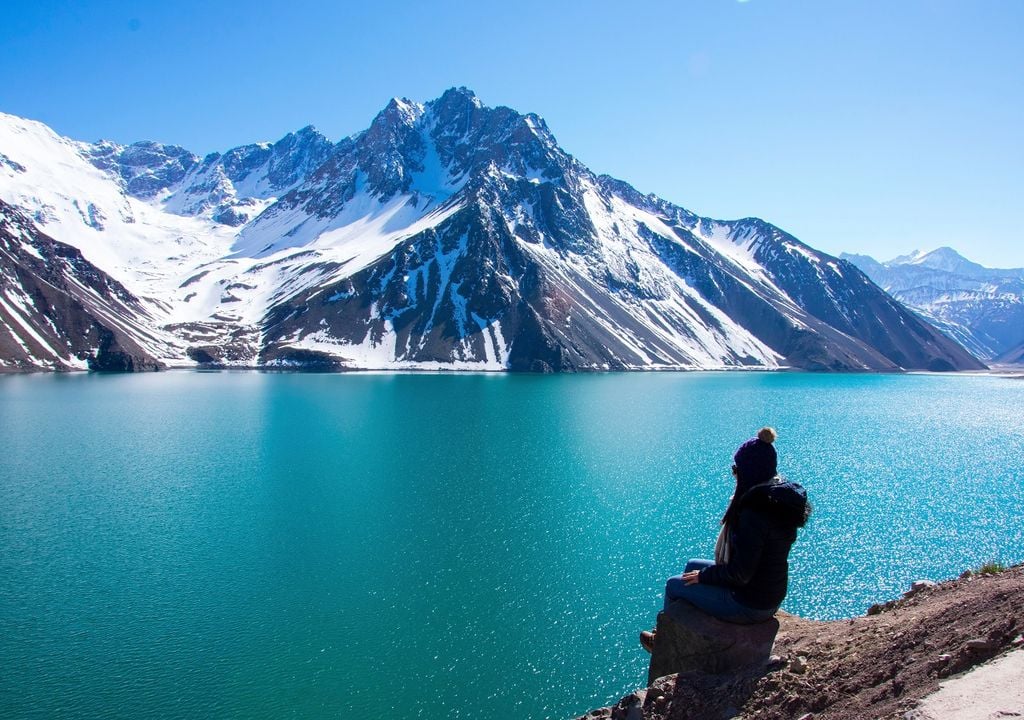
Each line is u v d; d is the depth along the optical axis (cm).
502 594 4928
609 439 11844
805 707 1068
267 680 3800
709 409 17262
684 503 7369
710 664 1270
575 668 3953
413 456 10012
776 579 1177
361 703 3600
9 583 5056
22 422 13238
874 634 1266
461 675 3875
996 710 779
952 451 11300
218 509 7038
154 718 3453
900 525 6688
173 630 4347
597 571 5366
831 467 9788
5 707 3528
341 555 5666
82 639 4225
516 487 8075
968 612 1178
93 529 6331
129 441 11188
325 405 16600
